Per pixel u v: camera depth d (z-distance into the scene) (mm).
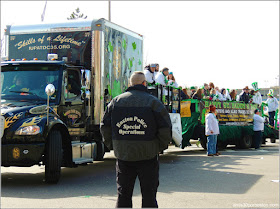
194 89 15359
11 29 10266
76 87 8867
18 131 7043
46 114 7543
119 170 4375
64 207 5652
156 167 4375
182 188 7328
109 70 10070
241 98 16719
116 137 4332
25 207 5598
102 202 6012
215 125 12867
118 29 10625
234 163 10898
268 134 17719
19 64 8328
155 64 11188
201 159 11820
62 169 9711
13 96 7984
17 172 9102
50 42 9961
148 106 4281
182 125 13586
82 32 9727
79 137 8945
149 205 4281
